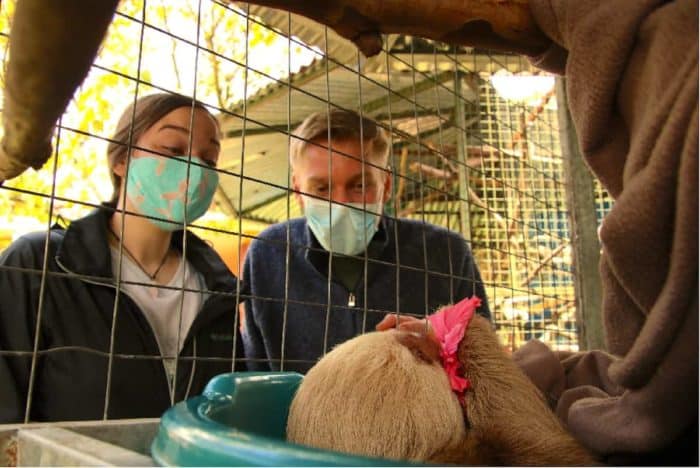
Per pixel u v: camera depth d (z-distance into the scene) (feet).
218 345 6.40
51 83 1.76
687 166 2.10
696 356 2.14
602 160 2.87
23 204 11.98
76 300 5.56
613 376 2.47
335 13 2.92
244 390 3.34
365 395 3.21
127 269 6.16
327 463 1.75
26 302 5.36
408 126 13.21
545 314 9.55
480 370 3.76
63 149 12.59
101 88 12.80
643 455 2.62
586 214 8.38
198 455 1.99
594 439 2.88
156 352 5.84
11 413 5.00
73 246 5.71
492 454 3.26
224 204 17.47
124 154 6.24
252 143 15.33
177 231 6.83
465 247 8.54
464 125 10.44
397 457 3.07
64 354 5.41
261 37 12.95
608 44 2.71
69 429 3.00
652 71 2.52
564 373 4.80
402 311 7.62
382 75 11.45
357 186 7.42
